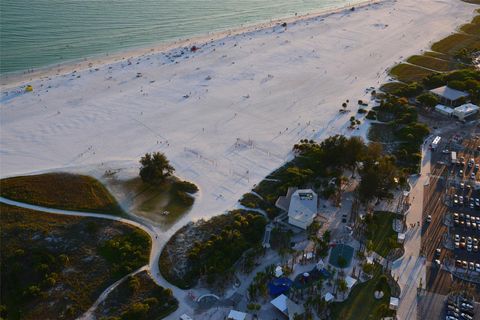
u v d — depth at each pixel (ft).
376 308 418.92
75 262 459.73
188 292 435.53
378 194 541.34
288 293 431.84
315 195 545.03
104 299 424.05
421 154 655.76
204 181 596.70
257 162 640.58
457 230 515.50
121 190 569.23
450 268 463.83
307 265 465.88
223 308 419.13
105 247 478.59
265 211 541.75
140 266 459.73
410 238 503.20
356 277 451.12
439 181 599.16
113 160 632.79
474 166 629.51
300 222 508.53
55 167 611.88
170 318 409.28
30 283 434.30
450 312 411.13
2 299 420.36
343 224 521.65
